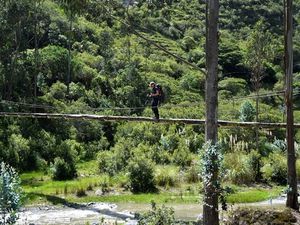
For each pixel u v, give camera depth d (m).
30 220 31.47
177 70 100.50
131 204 37.25
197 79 94.94
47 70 76.38
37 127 62.25
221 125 35.34
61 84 74.00
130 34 109.50
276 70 112.25
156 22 122.75
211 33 20.83
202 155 19.44
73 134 64.44
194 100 87.19
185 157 54.25
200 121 34.91
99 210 35.06
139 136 63.75
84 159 59.88
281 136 76.88
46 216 32.88
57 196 39.59
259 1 147.12
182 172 47.81
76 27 93.31
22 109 64.69
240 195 38.50
